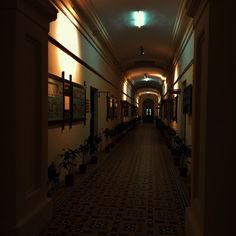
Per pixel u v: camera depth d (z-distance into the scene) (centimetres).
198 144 301
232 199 240
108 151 939
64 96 512
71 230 316
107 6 636
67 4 518
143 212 376
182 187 504
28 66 297
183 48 809
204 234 241
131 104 2373
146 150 1001
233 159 240
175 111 1059
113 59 1173
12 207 267
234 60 240
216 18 239
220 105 241
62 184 509
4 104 267
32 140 312
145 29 818
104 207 393
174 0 601
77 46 608
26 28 285
